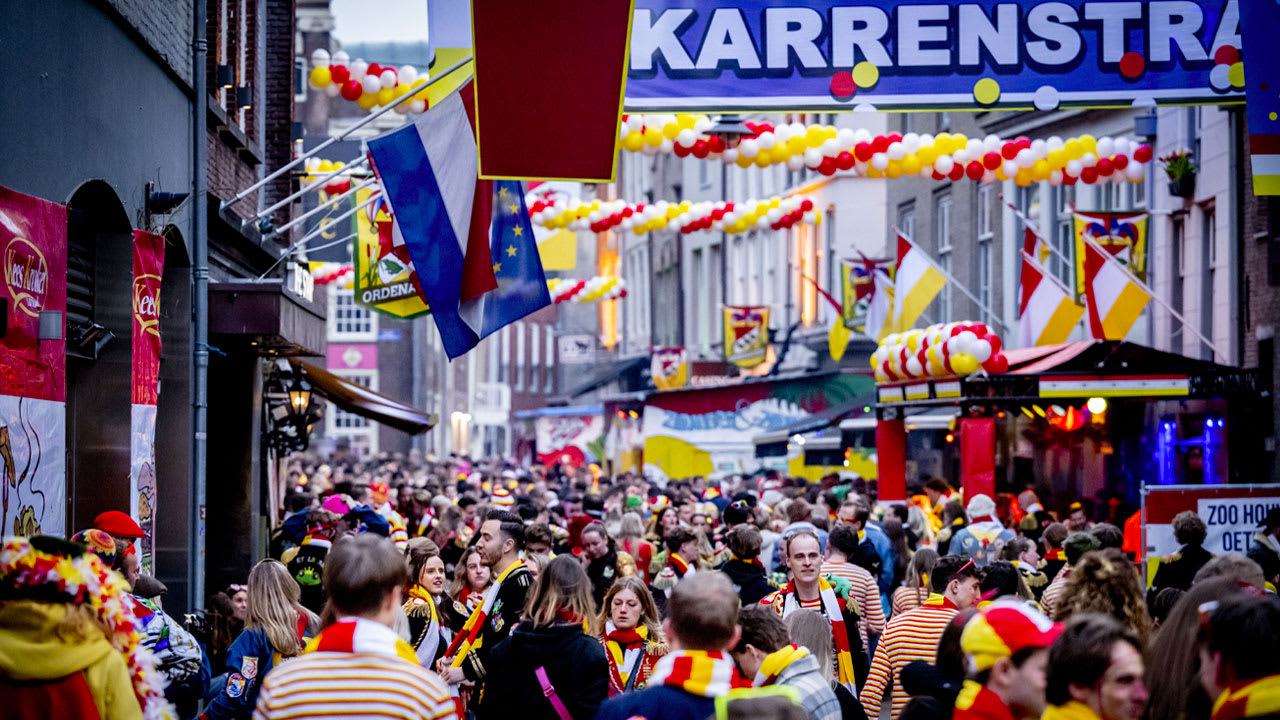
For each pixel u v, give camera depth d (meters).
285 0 27.80
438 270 16.47
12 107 11.91
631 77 19.02
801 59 19.02
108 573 7.29
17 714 6.90
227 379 23.83
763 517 21.45
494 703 10.14
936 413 38.53
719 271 72.12
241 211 23.41
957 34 19.02
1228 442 27.80
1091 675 6.16
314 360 59.78
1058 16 19.05
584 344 90.50
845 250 55.56
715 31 19.00
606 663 10.19
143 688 7.38
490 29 14.73
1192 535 15.10
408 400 94.38
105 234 15.88
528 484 44.03
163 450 18.64
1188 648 7.53
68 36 13.54
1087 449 33.09
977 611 8.07
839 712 8.62
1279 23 18.27
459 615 14.17
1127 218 29.27
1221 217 30.39
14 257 11.52
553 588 10.17
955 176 24.84
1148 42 19.05
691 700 6.72
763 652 8.77
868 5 19.02
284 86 27.75
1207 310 31.72
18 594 6.96
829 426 43.38
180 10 18.34
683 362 59.12
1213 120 30.89
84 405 15.80
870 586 15.02
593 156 14.76
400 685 6.83
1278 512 16.91
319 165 28.02
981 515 19.59
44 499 12.20
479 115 14.73
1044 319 28.12
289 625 10.59
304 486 34.59
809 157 24.27
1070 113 38.28
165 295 18.78
